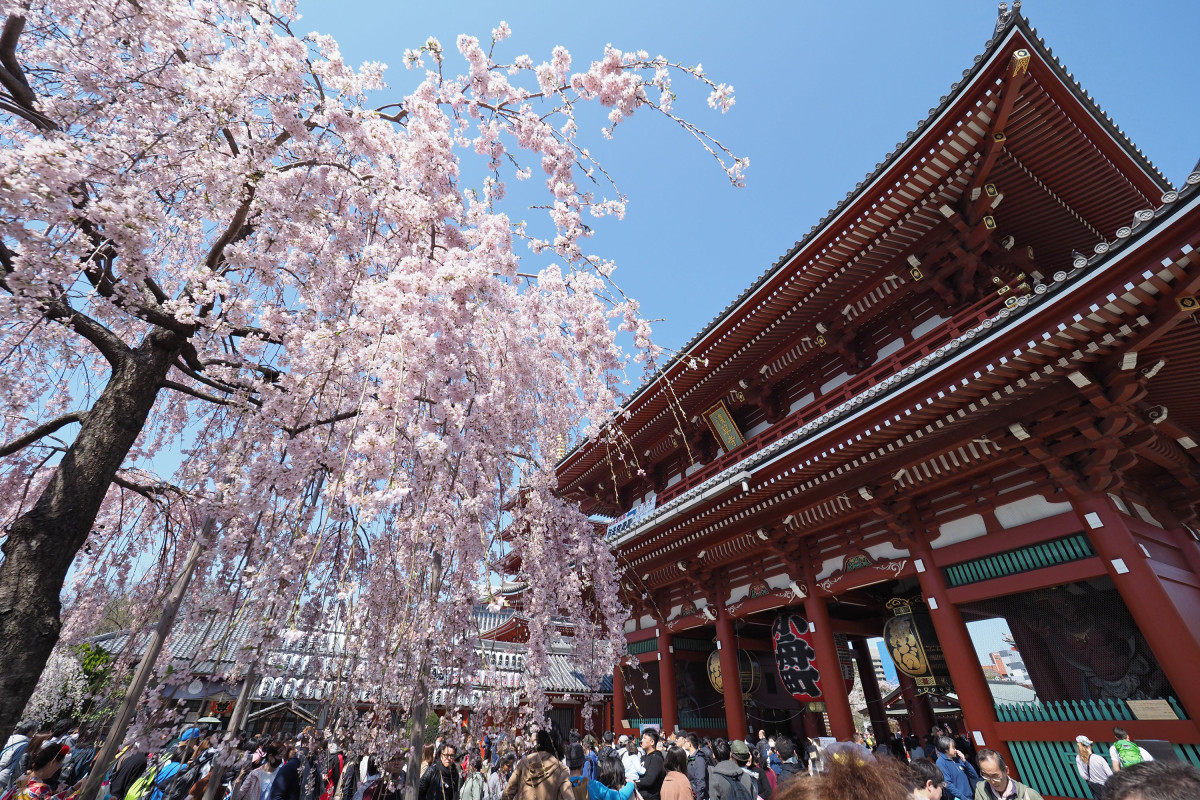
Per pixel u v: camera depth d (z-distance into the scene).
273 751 7.95
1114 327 7.30
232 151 5.43
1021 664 9.15
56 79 5.01
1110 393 7.84
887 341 14.19
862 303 14.18
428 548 5.05
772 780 8.90
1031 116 10.18
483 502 5.37
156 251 6.05
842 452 10.47
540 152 6.43
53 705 10.77
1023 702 8.86
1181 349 7.71
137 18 4.43
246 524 5.11
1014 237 12.27
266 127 5.57
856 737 11.06
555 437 7.20
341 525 5.73
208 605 5.33
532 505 6.24
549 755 4.68
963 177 11.19
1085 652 8.55
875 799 1.48
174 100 4.83
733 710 14.08
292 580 5.02
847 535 12.16
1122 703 7.76
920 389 9.05
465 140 6.43
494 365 6.06
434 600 4.89
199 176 4.71
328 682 5.79
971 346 8.35
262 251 5.15
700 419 18.66
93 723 5.69
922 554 10.48
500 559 5.52
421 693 4.84
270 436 5.40
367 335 5.47
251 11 4.74
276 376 5.97
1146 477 10.06
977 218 11.37
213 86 4.45
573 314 7.40
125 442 4.83
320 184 5.48
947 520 10.36
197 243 6.73
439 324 4.83
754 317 14.83
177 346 5.24
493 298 5.28
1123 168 11.30
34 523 4.29
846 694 11.62
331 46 5.46
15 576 4.09
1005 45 9.20
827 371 15.68
